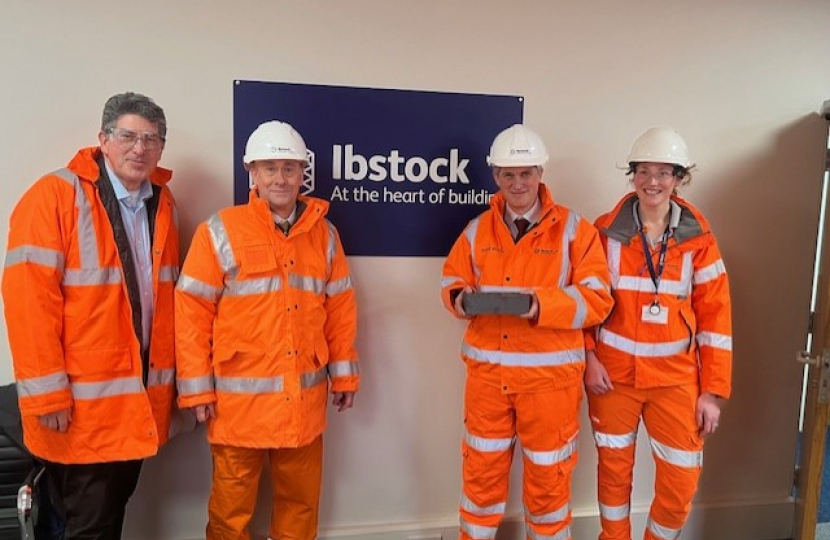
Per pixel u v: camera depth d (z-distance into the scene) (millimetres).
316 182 1954
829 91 2227
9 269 1466
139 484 1992
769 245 2264
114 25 1799
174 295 1679
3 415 1667
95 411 1533
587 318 1663
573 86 2068
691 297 1828
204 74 1859
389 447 2125
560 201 2109
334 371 1823
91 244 1525
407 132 1984
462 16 1978
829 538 2340
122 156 1533
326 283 1790
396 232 2023
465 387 2016
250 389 1649
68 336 1511
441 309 2096
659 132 1727
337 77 1928
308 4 1888
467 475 1859
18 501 1471
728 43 2152
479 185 2049
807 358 2127
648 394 1820
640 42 2096
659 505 1896
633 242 1779
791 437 2375
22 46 1765
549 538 1822
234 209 1688
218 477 1728
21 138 1794
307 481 1804
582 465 2240
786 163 2236
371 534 2113
